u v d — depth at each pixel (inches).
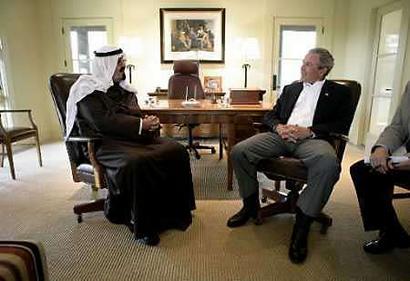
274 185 102.7
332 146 72.4
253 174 75.3
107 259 63.7
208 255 65.3
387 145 63.4
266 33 178.5
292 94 81.3
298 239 64.3
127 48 172.9
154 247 68.2
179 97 145.6
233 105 100.8
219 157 142.9
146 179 67.1
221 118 93.8
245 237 72.5
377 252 65.6
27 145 167.8
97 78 73.6
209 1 175.8
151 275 58.7
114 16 177.2
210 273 59.4
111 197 71.7
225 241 70.8
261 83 184.7
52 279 57.2
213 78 182.1
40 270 40.3
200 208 88.1
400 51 128.7
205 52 181.0
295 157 73.9
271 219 81.6
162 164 70.9
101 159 70.4
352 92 76.5
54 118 187.0
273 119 82.6
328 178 62.7
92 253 65.9
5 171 122.0
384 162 59.0
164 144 76.0
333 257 64.4
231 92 103.1
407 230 74.2
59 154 148.7
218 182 109.8
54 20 178.7
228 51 181.2
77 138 70.6
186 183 77.0
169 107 96.8
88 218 81.8
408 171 60.5
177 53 181.2
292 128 73.7
